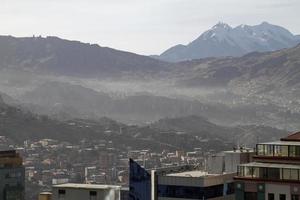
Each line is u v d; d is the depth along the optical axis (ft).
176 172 425.28
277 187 360.28
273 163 374.22
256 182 365.40
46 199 444.14
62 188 425.28
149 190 393.50
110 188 422.00
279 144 376.48
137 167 398.83
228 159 425.28
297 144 372.99
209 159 430.61
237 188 370.53
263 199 363.35
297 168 357.41
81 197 420.36
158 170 418.92
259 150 383.86
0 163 553.23
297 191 354.95
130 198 399.24
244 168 372.17
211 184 382.63
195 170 443.73
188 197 382.22
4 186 547.08
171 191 385.91
